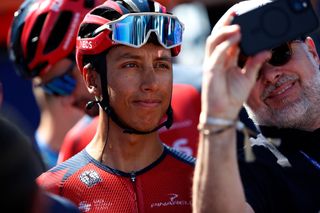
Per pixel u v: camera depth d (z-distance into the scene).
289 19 3.25
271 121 3.90
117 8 3.64
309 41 4.01
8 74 6.91
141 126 3.57
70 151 4.68
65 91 4.99
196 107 4.86
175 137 4.77
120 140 3.65
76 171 3.65
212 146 3.20
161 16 3.57
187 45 6.89
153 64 3.59
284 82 3.83
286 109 3.84
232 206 3.22
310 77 3.85
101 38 3.58
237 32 3.18
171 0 6.33
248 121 4.32
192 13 6.96
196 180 3.28
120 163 3.65
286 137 3.90
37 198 2.30
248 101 3.89
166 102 3.62
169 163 3.72
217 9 6.73
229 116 3.19
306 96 3.85
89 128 4.66
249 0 4.17
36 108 6.93
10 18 6.74
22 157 2.27
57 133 5.20
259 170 3.83
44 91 5.17
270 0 3.72
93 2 4.95
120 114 3.59
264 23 3.25
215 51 3.20
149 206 3.59
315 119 3.89
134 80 3.56
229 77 3.22
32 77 5.06
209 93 3.19
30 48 4.96
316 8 6.43
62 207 2.65
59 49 4.89
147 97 3.54
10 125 2.31
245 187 3.76
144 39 3.53
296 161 3.85
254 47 3.22
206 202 3.22
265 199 3.77
